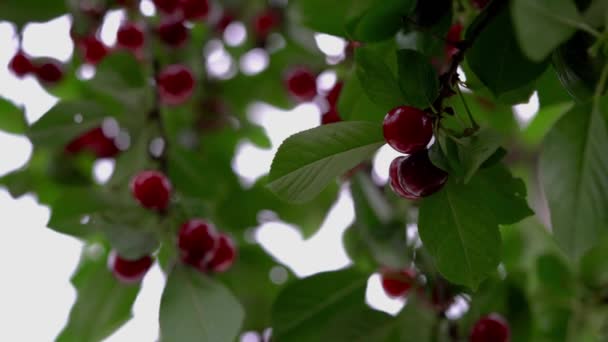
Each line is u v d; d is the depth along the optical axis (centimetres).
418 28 72
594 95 69
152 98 95
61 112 91
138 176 87
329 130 70
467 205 72
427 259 85
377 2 72
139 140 95
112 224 85
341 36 77
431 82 71
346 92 76
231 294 81
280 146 70
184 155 97
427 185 71
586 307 92
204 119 108
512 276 87
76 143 102
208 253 84
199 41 107
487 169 73
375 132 70
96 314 90
